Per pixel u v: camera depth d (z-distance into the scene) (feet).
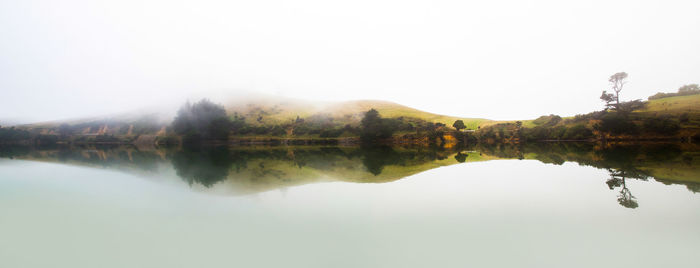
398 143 344.08
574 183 53.16
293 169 81.97
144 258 22.07
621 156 108.88
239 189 49.42
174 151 212.23
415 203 39.01
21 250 23.44
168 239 26.05
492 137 312.50
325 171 77.41
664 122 230.48
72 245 24.54
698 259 21.65
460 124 349.61
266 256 22.50
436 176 64.49
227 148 268.41
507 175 65.00
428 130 350.84
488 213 34.17
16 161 113.09
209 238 26.35
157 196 43.39
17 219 31.86
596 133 258.37
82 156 148.87
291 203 38.96
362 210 35.58
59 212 34.24
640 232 27.30
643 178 57.11
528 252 23.24
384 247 24.35
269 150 221.25
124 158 133.49
